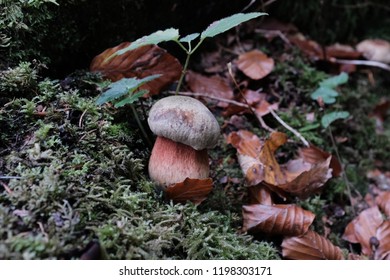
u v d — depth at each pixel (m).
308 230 0.50
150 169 0.46
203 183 0.44
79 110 0.46
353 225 0.54
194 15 0.62
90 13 0.52
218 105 0.61
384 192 0.60
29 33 0.48
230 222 0.49
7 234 0.36
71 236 0.37
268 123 0.62
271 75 0.66
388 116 0.75
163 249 0.41
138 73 0.51
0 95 0.45
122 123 0.48
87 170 0.42
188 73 0.62
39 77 0.48
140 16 0.56
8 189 0.39
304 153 0.59
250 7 0.67
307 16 0.74
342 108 0.68
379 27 0.81
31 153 0.41
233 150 0.57
